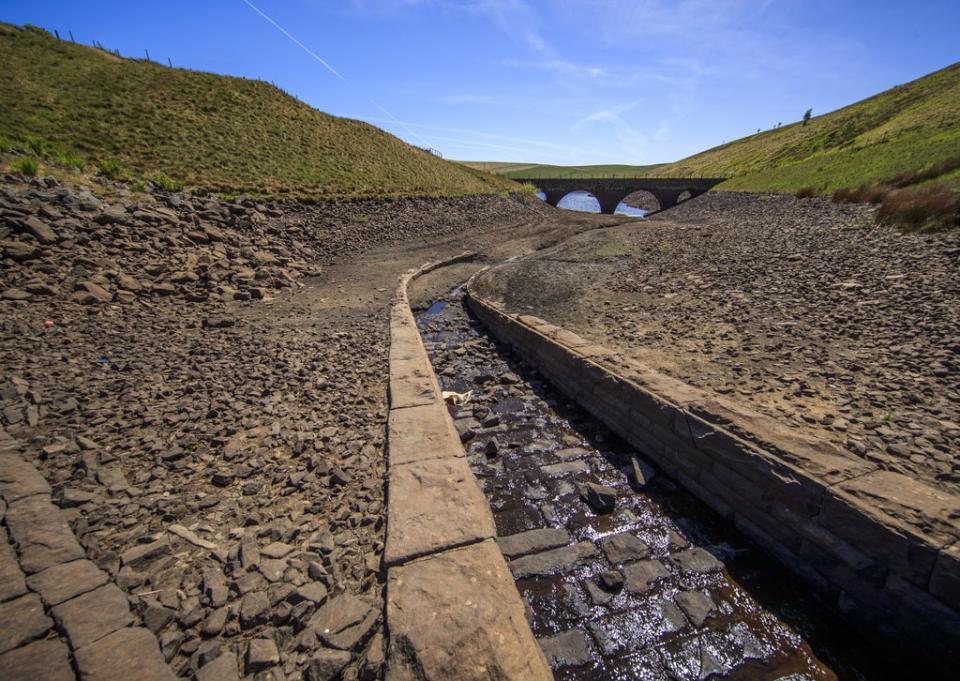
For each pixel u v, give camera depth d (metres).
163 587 3.26
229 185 20.03
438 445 5.20
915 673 3.29
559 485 5.58
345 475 4.71
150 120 23.30
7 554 3.36
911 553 3.23
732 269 12.83
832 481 3.88
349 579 3.46
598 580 4.15
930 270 9.78
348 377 7.39
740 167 69.81
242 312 11.16
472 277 17.09
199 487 4.48
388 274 16.89
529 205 41.34
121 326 8.96
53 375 6.56
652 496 5.34
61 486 4.25
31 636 2.71
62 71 25.00
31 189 12.10
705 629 3.67
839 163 39.09
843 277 10.48
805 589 4.05
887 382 5.94
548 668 2.85
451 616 3.04
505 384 8.67
